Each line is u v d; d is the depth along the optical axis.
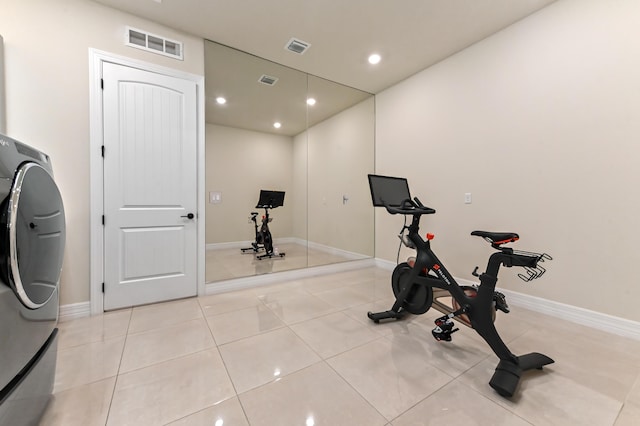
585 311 2.01
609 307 1.90
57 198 1.28
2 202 0.89
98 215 2.19
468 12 2.27
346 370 1.48
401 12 2.28
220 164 3.37
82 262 2.15
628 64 1.80
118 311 2.26
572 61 2.05
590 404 1.22
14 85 1.93
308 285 3.09
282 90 3.71
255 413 1.17
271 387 1.34
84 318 2.12
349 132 4.13
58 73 2.05
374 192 2.17
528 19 2.30
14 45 1.93
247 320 2.12
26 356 0.99
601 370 1.47
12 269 0.90
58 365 1.50
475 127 2.71
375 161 3.97
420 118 3.31
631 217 1.81
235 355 1.62
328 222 4.32
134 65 2.32
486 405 1.22
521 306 2.37
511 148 2.42
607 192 1.90
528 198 2.31
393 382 1.38
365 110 4.05
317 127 4.08
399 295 2.09
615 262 1.88
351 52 2.90
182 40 2.54
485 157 2.62
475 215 2.71
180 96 2.53
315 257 4.13
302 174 4.12
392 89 3.69
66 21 2.08
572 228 2.07
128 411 1.18
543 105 2.21
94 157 2.17
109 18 2.22
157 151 2.43
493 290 1.51
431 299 1.96
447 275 1.77
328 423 1.12
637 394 1.28
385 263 3.88
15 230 0.92
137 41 2.34
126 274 2.31
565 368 1.49
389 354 1.64
